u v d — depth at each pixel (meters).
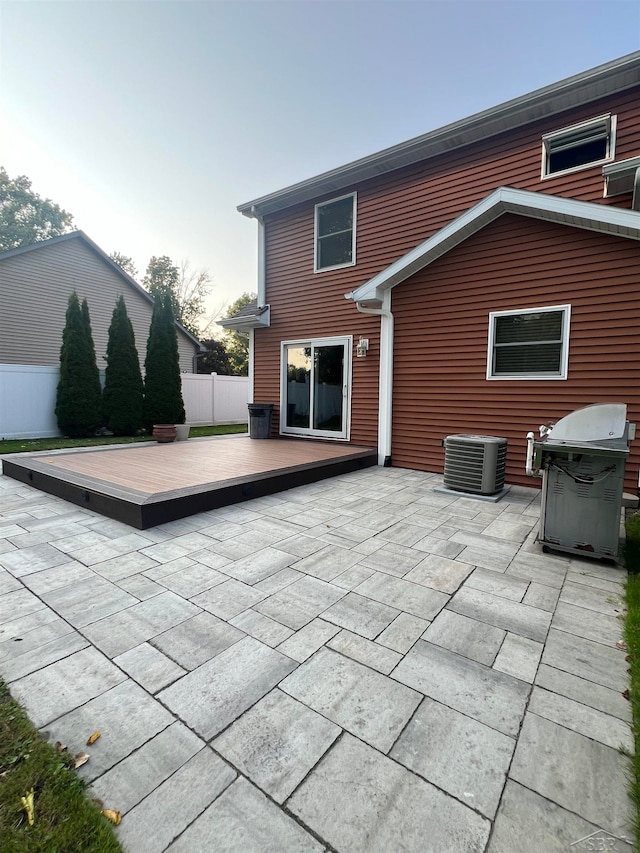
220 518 4.31
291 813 1.35
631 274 5.11
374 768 1.52
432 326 6.72
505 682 1.97
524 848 1.26
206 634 2.31
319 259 8.43
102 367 15.63
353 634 2.34
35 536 3.75
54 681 1.94
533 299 5.78
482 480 5.25
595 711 1.80
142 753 1.57
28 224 25.05
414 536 3.87
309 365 8.65
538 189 6.04
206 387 15.16
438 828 1.31
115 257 32.31
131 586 2.85
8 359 13.30
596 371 5.39
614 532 3.23
